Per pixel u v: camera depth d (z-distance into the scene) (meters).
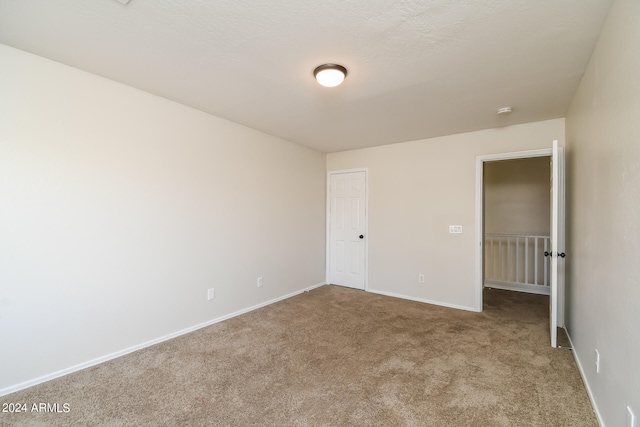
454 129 3.52
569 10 1.49
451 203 3.74
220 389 1.96
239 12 1.52
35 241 1.99
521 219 4.71
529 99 2.61
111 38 1.77
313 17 1.55
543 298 4.12
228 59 2.00
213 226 3.13
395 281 4.20
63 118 2.10
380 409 1.76
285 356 2.41
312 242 4.64
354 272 4.66
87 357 2.22
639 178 1.16
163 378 2.08
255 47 1.85
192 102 2.77
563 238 2.97
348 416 1.70
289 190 4.16
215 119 3.13
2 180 1.86
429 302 3.89
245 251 3.50
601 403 1.61
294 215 4.26
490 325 3.09
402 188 4.14
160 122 2.66
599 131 1.74
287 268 4.14
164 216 2.70
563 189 2.98
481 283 3.57
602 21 1.57
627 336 1.27
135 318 2.50
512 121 3.21
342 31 1.67
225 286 3.27
